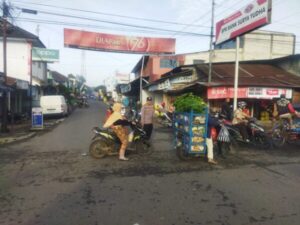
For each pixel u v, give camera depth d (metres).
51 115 24.92
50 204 5.04
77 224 4.28
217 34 15.96
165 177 6.61
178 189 5.78
